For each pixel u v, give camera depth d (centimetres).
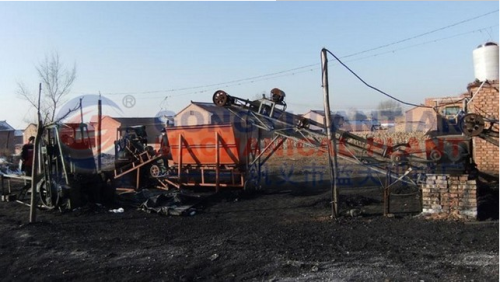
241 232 886
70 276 656
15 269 704
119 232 942
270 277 612
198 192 1461
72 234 936
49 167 1231
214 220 1030
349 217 962
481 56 1152
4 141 5009
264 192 1407
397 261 650
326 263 658
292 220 978
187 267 670
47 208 1229
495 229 788
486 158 1340
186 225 985
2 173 1499
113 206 1260
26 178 1310
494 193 1045
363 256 683
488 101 1295
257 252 730
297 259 683
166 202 1209
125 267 688
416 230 816
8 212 1225
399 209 1019
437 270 603
